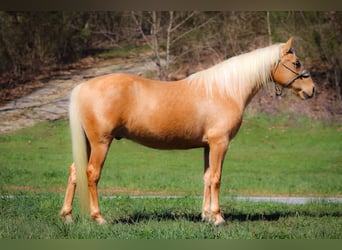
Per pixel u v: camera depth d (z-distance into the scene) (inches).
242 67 352.2
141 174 724.7
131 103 332.2
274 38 1154.0
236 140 991.0
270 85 373.4
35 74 1151.6
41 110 1048.8
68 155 877.2
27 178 650.2
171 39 1181.7
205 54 1170.0
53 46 1171.3
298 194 581.0
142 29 1226.6
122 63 1177.4
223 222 338.6
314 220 370.0
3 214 373.4
